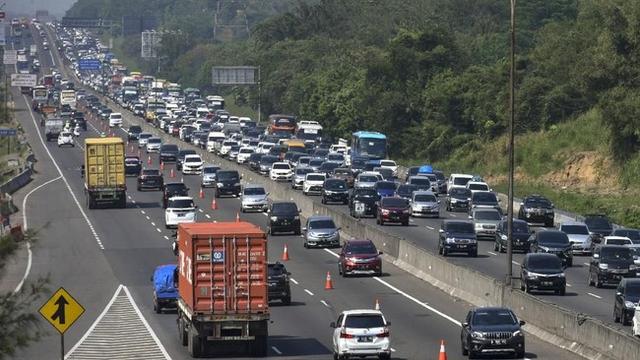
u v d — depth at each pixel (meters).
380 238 190.75
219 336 112.62
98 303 151.62
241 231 114.56
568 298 149.38
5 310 63.25
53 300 92.88
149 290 161.38
